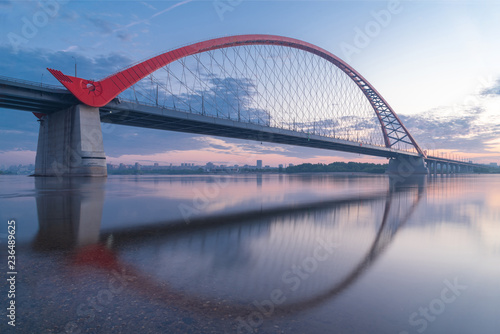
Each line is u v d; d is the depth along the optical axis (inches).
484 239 302.4
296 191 1061.8
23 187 1030.4
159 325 120.2
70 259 213.8
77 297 147.3
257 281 173.2
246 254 233.6
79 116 1727.4
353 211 520.4
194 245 261.3
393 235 320.5
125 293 152.6
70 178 1688.0
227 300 145.8
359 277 183.9
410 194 948.6
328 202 675.4
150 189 1053.2
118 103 1863.9
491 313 135.3
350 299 149.4
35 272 184.7
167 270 190.9
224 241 278.5
